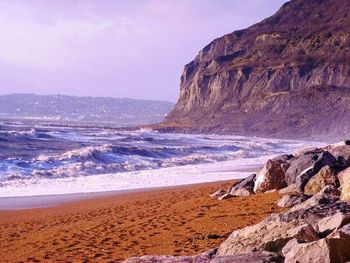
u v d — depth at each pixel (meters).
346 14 199.88
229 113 155.88
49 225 15.48
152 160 38.41
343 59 158.00
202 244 10.32
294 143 77.06
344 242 5.70
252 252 6.39
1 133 50.66
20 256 11.30
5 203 20.34
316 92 139.12
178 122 165.00
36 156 36.72
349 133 115.00
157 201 18.72
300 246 5.89
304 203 10.68
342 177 13.70
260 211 13.10
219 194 17.52
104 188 24.75
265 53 184.25
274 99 145.25
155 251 10.23
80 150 37.72
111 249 11.05
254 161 41.66
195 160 40.50
